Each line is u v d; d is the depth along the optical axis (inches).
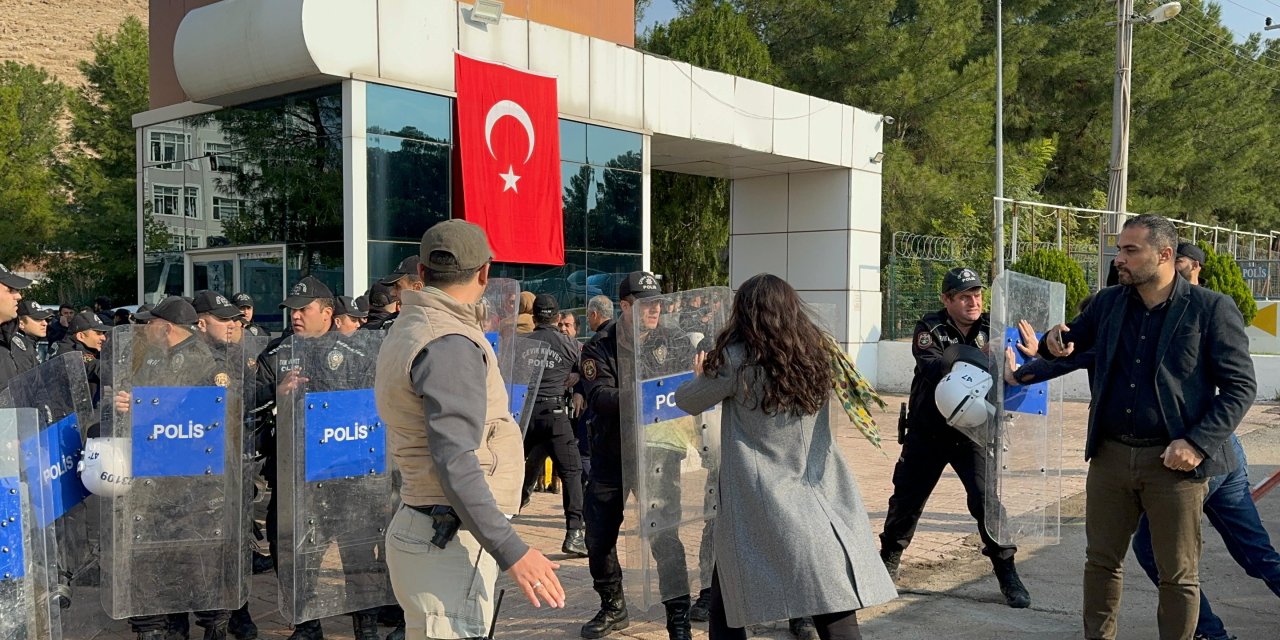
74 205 1048.8
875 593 127.6
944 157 984.3
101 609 167.8
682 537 175.6
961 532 269.4
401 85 412.5
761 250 725.3
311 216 420.2
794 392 128.3
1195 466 142.6
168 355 164.1
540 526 286.8
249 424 172.1
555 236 470.6
